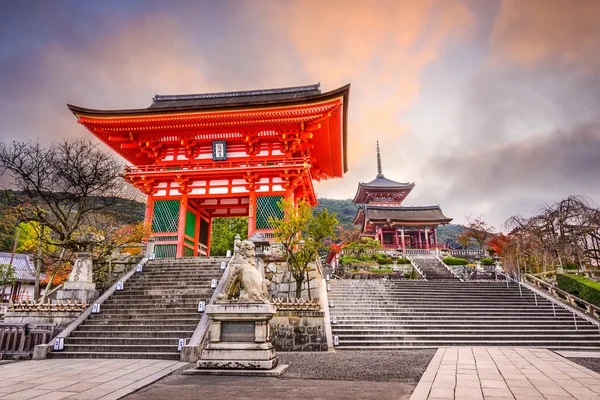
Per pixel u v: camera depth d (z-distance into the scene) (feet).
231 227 157.17
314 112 85.76
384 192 255.09
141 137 95.25
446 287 81.82
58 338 43.11
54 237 85.87
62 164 75.15
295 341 50.29
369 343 53.21
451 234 375.25
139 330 46.62
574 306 69.36
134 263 71.97
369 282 83.46
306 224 65.67
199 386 26.16
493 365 35.35
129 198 93.35
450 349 48.98
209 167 91.66
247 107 85.51
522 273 91.61
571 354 44.39
